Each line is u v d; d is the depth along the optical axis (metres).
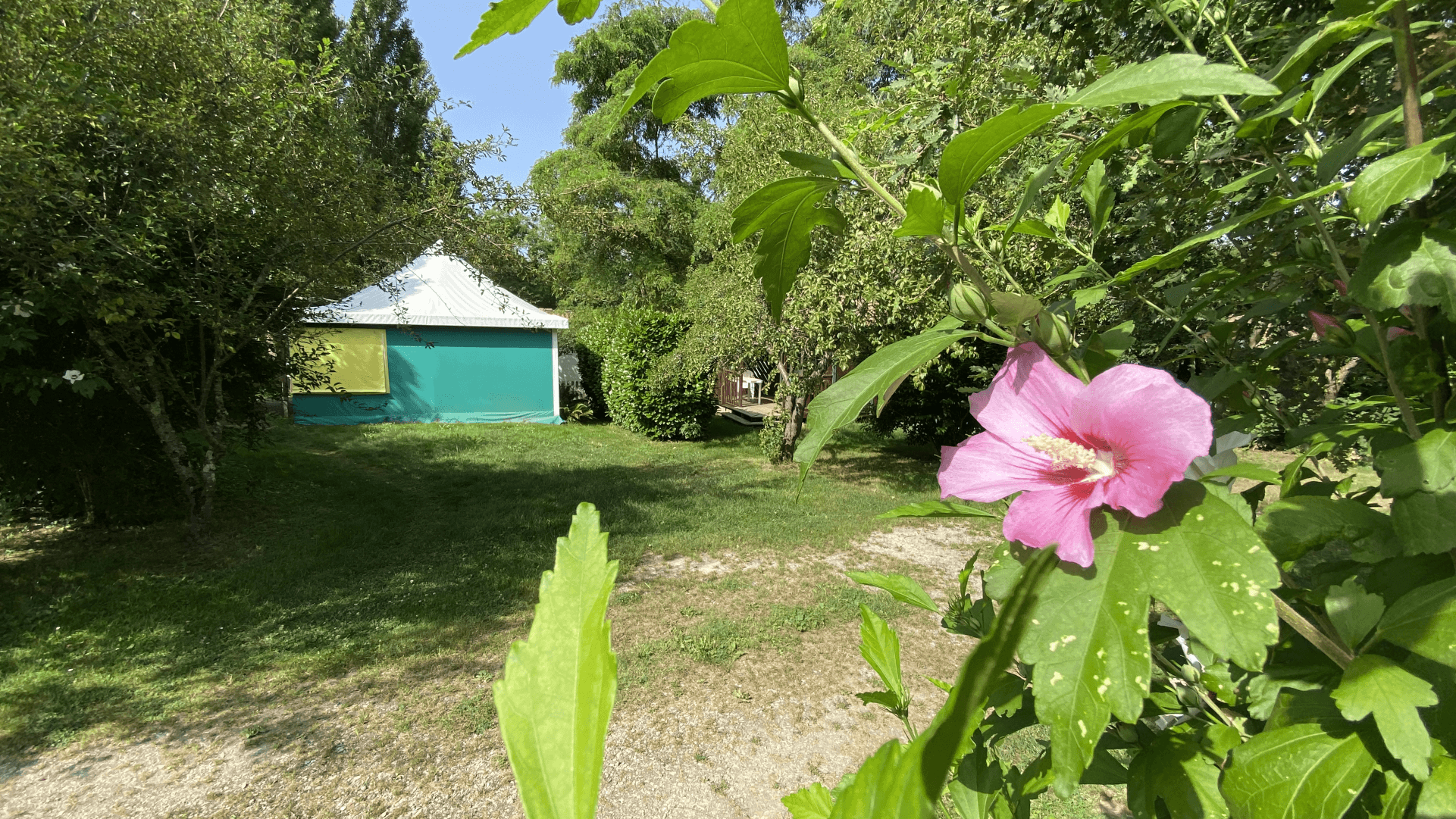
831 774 3.72
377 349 14.89
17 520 7.86
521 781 0.40
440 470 11.04
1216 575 0.47
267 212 6.47
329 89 6.77
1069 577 0.51
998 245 0.83
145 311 5.92
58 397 6.72
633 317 14.93
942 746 0.28
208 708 4.25
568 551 0.47
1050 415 0.59
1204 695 0.78
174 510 8.20
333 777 3.65
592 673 0.42
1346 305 1.04
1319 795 0.59
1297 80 0.79
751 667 4.74
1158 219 1.49
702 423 15.14
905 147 2.75
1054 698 0.46
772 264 0.77
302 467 10.69
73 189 5.20
